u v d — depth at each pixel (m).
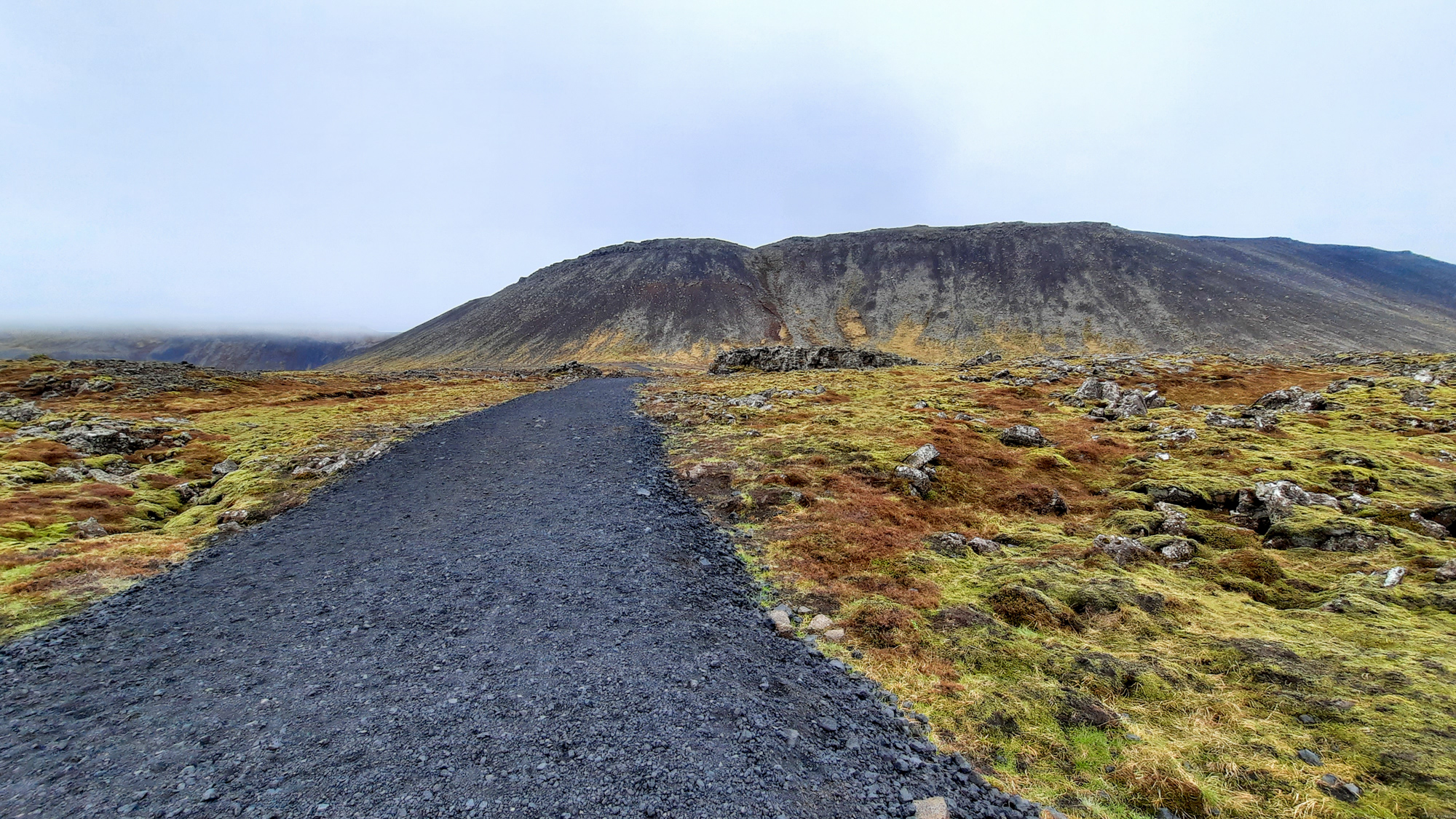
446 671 11.09
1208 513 20.67
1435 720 8.62
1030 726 9.47
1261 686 10.09
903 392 54.59
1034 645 11.83
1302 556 16.75
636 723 9.30
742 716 9.56
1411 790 7.43
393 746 8.82
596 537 18.78
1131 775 8.21
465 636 12.59
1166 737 9.02
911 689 10.60
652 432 38.06
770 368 102.06
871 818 7.41
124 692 10.70
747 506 21.59
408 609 14.06
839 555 16.94
